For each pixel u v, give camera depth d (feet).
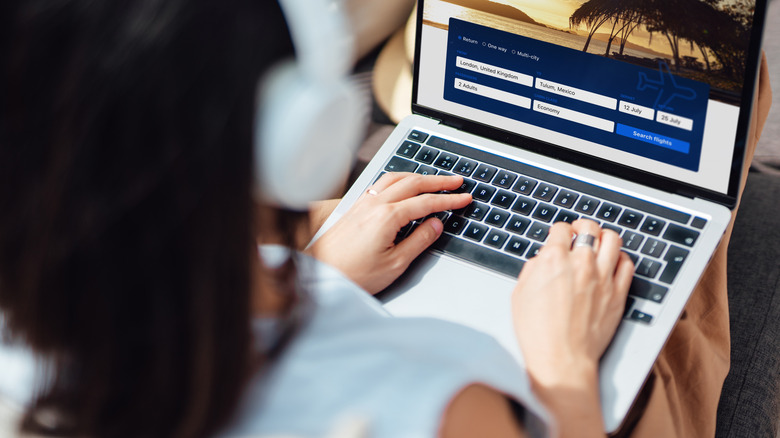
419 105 3.12
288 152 1.25
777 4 6.08
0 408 1.42
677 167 2.65
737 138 2.49
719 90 2.46
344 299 1.59
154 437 1.29
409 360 1.48
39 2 1.03
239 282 1.22
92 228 1.09
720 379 2.84
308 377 1.43
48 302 1.18
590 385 2.01
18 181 1.11
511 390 1.65
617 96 2.66
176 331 1.19
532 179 2.83
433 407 1.37
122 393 1.26
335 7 1.28
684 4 2.41
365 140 3.73
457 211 2.79
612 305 2.33
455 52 2.92
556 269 2.30
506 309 2.50
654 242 2.56
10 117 1.08
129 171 1.07
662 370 2.71
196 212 1.12
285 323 1.48
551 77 2.76
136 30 1.03
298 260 1.49
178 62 1.05
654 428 2.54
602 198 2.72
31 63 1.05
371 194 2.82
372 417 1.36
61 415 1.34
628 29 2.54
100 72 1.03
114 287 1.15
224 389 1.28
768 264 3.40
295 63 1.22
